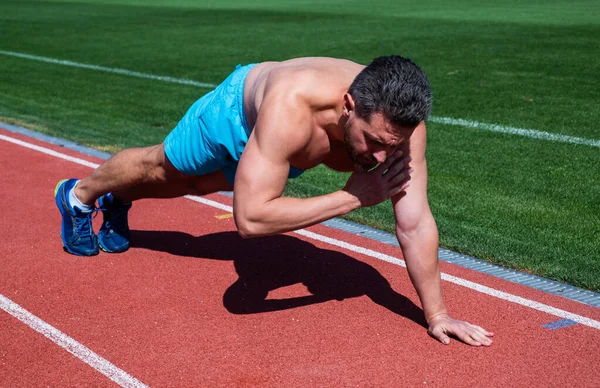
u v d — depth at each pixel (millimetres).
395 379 3182
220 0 29250
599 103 9062
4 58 14109
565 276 4203
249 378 3195
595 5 23750
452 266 4402
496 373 3219
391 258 4551
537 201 5602
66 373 3242
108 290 4082
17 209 5449
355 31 17422
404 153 3379
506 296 3988
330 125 3219
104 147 7477
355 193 3250
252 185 3182
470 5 24641
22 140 7754
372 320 3729
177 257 4570
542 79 10641
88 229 4520
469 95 9680
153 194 4316
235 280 4223
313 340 3525
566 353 3383
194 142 3732
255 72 3609
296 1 28234
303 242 4828
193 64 13094
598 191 5824
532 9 22500
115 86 11172
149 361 3336
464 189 5918
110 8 25516
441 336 3479
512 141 7406
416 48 14172
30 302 3932
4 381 3180
